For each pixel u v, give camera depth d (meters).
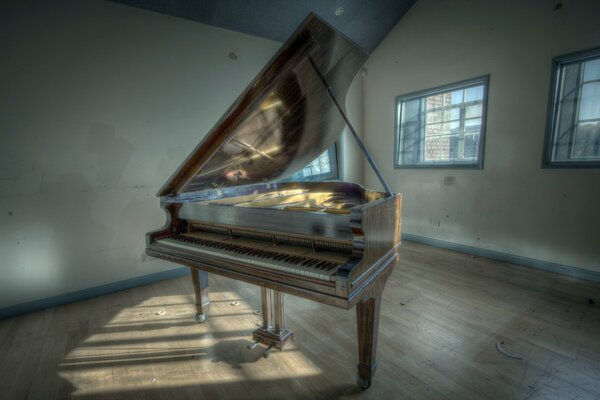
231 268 1.60
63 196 2.80
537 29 3.04
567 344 2.02
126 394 1.71
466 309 2.50
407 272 3.31
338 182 2.69
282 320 2.01
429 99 4.15
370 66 4.69
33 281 2.74
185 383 1.77
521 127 3.25
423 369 1.81
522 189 3.32
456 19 3.64
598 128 2.88
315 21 1.28
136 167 3.14
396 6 3.97
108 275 3.09
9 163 2.55
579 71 2.91
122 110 3.00
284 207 2.09
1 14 2.41
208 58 3.43
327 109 2.15
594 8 2.69
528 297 2.68
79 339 2.28
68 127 2.76
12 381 1.84
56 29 2.62
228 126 1.63
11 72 2.48
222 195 2.47
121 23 2.91
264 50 3.81
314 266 1.39
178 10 3.11
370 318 1.55
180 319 2.52
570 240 3.04
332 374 1.80
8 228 2.60
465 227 3.88
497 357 1.90
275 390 1.69
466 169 3.77
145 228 3.26
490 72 3.42
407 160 4.55
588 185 2.88
